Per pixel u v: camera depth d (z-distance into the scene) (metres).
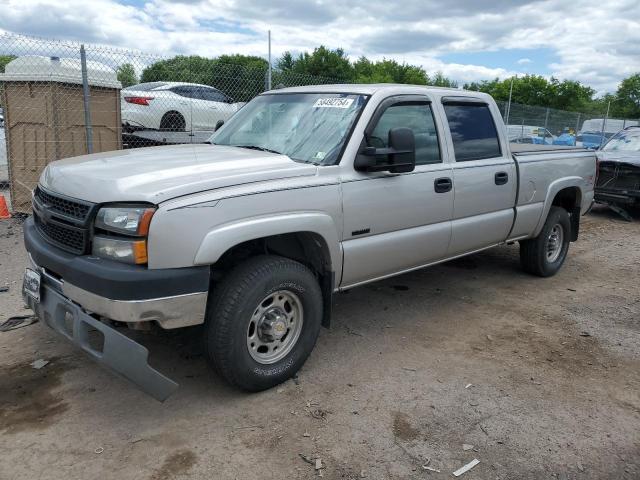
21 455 2.80
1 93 7.49
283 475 2.73
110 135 7.97
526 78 62.28
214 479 2.69
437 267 6.47
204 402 3.34
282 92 4.71
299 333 3.58
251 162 3.51
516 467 2.87
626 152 10.93
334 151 3.78
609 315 5.12
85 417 3.15
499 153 5.14
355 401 3.42
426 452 2.95
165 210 2.86
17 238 6.79
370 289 5.57
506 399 3.52
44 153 7.48
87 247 3.00
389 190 3.98
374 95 4.04
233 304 3.14
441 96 4.62
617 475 2.84
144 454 2.85
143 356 2.82
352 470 2.79
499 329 4.68
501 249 7.48
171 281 2.88
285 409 3.30
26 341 4.04
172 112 11.35
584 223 10.12
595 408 3.47
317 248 3.69
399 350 4.18
